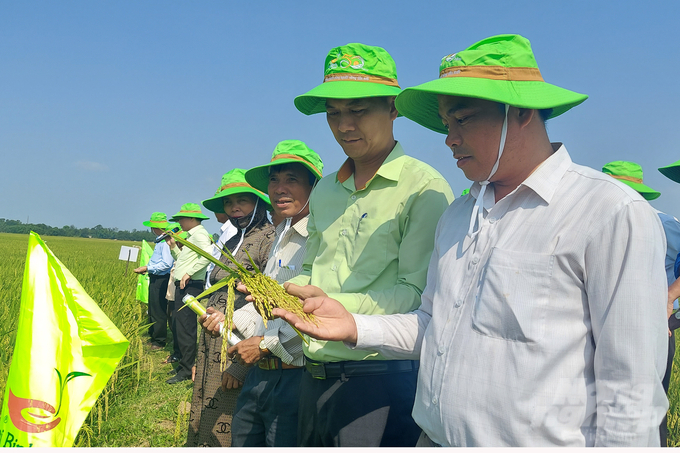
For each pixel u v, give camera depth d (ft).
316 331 6.97
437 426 6.34
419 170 8.55
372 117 8.58
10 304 29.96
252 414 11.34
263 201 15.35
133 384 23.54
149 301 34.12
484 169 6.37
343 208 9.48
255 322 11.71
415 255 8.23
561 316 5.57
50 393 8.10
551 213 5.86
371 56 8.65
